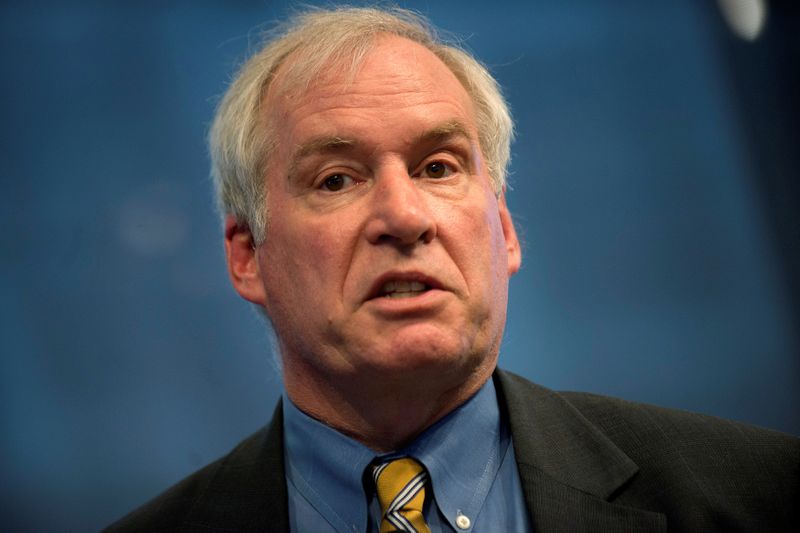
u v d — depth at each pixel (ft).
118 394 30.94
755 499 15.05
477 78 17.78
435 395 15.38
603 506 14.94
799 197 34.24
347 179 15.74
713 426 16.24
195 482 17.21
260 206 16.71
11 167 31.53
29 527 29.76
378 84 15.85
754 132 34.94
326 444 16.03
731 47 35.04
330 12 18.04
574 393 17.71
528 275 33.04
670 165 34.24
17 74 31.94
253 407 31.45
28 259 31.22
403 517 14.90
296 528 15.76
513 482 15.69
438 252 14.97
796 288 33.88
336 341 15.19
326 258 15.29
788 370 33.04
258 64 17.84
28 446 30.25
